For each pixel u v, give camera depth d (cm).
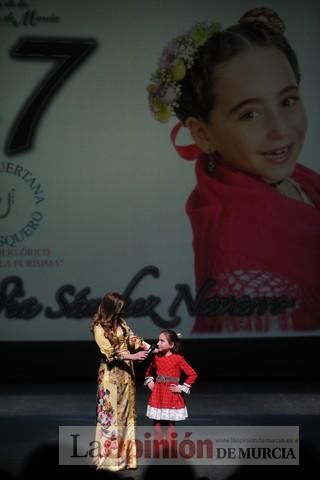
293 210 1694
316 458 1028
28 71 1677
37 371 1670
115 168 1686
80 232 1683
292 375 1684
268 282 1688
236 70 1689
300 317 1689
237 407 1423
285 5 1697
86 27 1683
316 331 1689
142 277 1684
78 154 1683
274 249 1689
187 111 1691
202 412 1379
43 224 1680
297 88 1697
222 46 1689
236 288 1688
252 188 1694
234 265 1688
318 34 1698
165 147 1692
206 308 1684
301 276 1692
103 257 1683
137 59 1688
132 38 1686
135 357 984
